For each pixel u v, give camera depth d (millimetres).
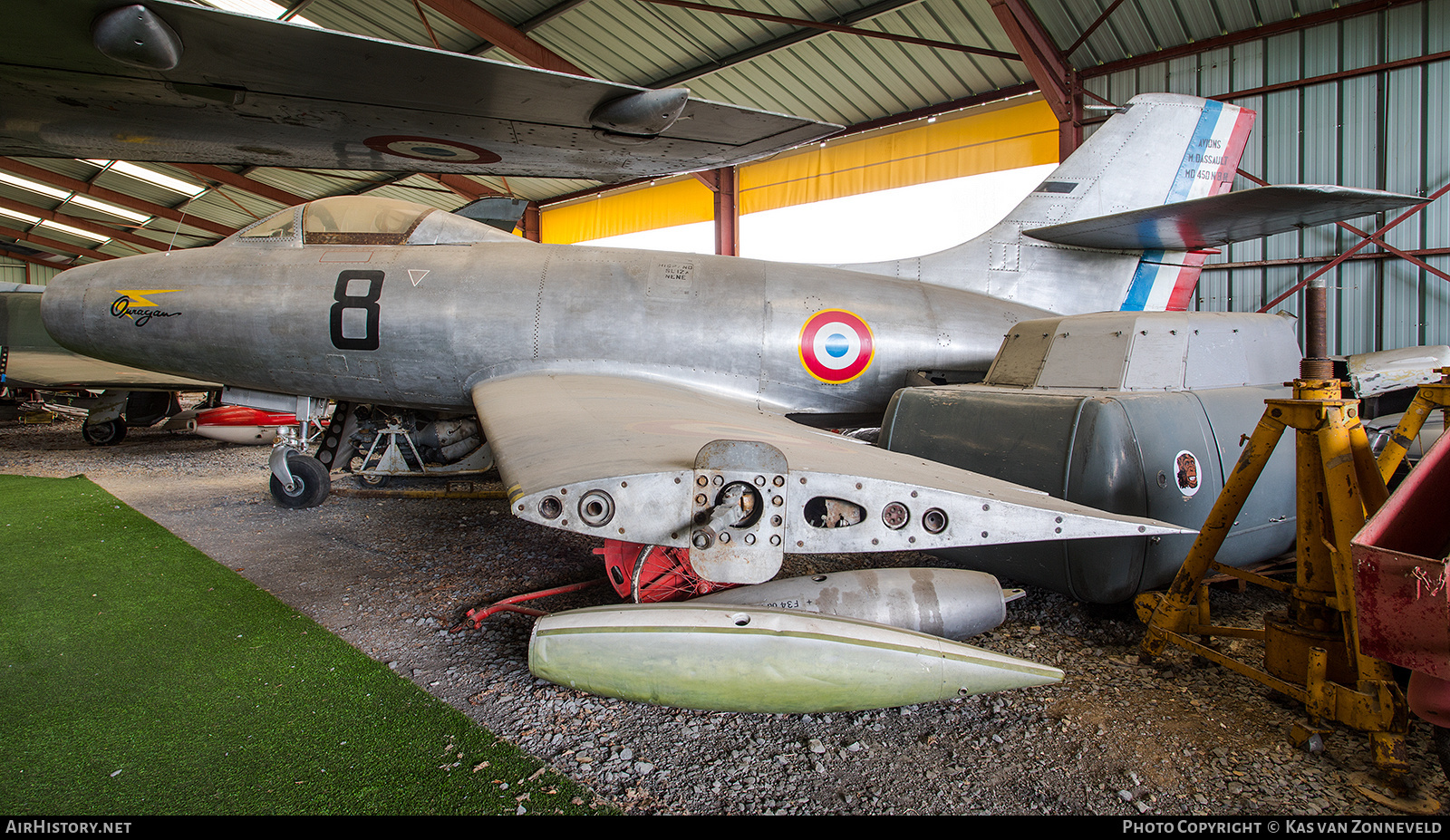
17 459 7484
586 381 3902
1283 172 8180
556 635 2098
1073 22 8562
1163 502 2562
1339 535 1858
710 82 11039
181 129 4660
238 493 5676
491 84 3963
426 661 2521
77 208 20406
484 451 5527
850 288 4449
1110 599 2602
